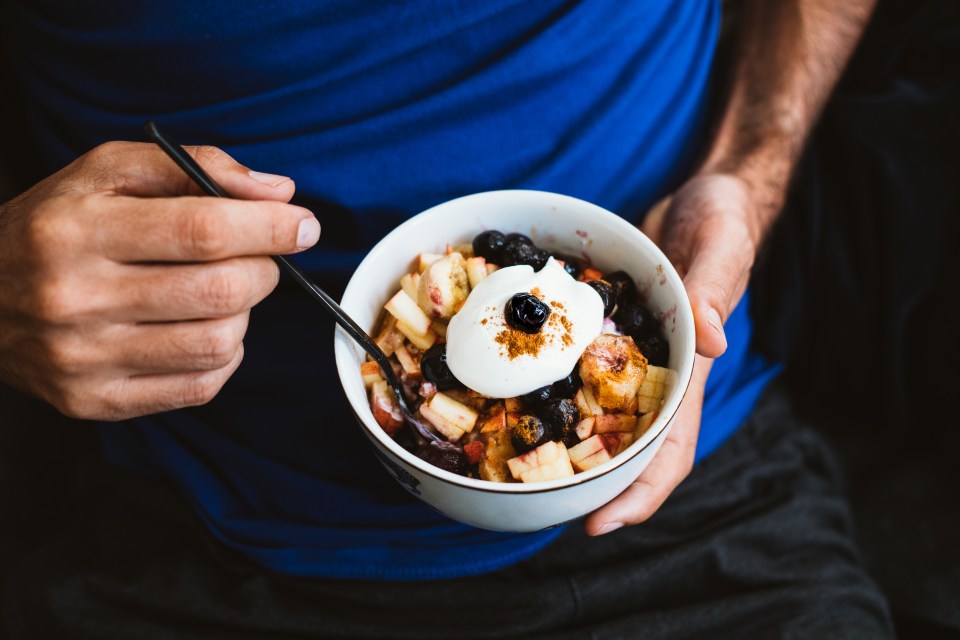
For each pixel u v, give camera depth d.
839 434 0.73
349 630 0.56
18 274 0.41
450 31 0.49
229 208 0.38
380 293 0.45
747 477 0.63
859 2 0.66
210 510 0.57
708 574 0.59
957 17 0.66
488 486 0.38
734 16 0.71
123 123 0.50
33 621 0.56
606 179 0.54
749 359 0.66
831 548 0.60
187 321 0.41
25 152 0.62
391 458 0.40
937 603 0.65
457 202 0.46
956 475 0.68
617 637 0.56
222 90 0.49
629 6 0.52
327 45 0.48
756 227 0.57
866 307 0.65
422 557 0.55
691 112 0.59
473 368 0.42
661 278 0.44
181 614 0.56
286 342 0.53
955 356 0.64
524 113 0.51
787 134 0.61
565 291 0.43
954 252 0.62
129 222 0.38
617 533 0.59
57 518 0.68
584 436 0.42
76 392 0.43
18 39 0.52
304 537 0.56
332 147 0.49
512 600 0.57
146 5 0.47
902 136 0.64
